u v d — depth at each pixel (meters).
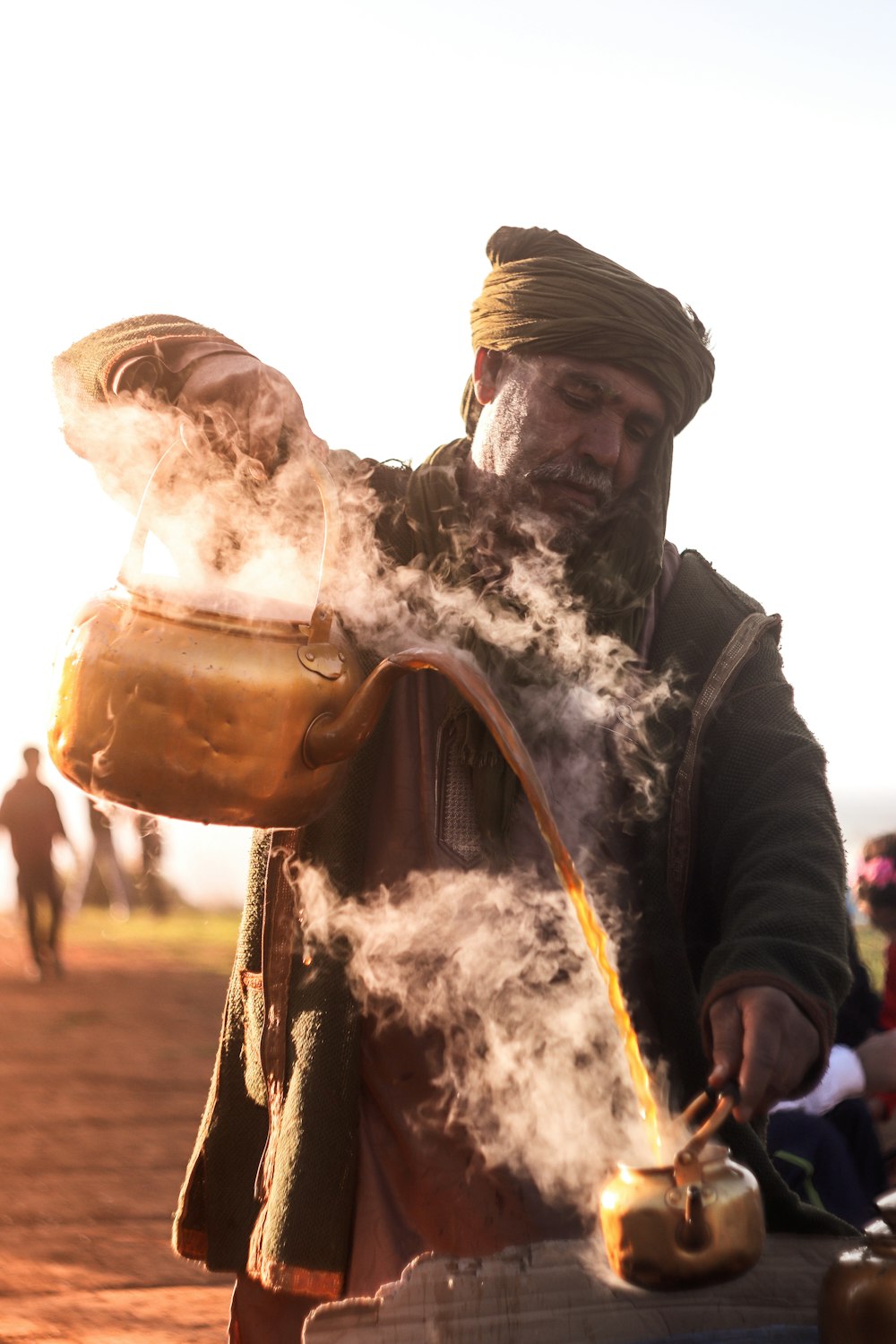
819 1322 1.47
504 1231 1.95
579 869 2.00
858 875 3.89
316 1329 1.50
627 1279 1.47
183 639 1.74
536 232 2.09
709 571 2.14
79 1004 11.15
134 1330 3.83
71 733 1.77
